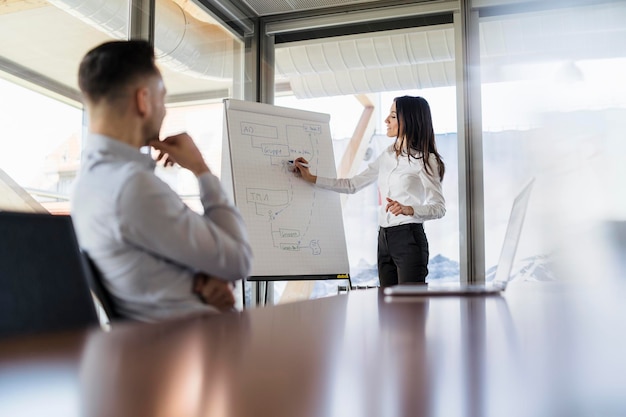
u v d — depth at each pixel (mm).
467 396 314
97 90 1254
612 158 3473
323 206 3115
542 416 276
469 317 753
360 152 4137
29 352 435
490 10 3662
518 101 3615
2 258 846
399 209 2762
